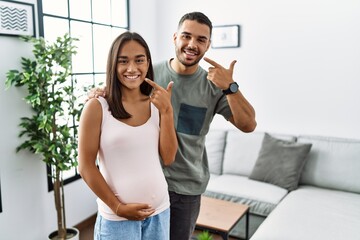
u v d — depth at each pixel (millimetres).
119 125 1162
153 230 1257
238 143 3500
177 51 1490
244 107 1445
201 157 1637
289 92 3447
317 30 3238
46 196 2727
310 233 2156
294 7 3307
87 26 3127
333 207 2568
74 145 2473
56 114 2496
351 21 3086
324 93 3289
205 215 2473
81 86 2811
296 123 3455
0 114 2318
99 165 1237
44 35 2623
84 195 3156
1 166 2361
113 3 3447
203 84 1565
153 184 1209
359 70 3111
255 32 3520
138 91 1261
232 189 2977
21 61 2408
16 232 2508
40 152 2385
